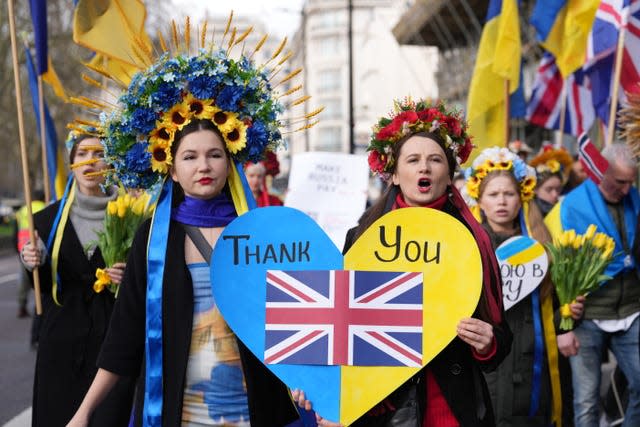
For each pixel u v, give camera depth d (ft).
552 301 29.22
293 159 49.01
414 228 18.53
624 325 31.86
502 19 43.83
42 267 28.96
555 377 27.89
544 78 55.31
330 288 18.38
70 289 28.32
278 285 18.35
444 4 123.54
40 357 27.66
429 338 18.31
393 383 18.25
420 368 18.26
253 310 18.34
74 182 29.78
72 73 152.25
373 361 18.31
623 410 36.24
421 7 132.46
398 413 18.74
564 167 48.01
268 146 20.42
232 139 19.31
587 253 28.43
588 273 28.27
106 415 23.56
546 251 29.45
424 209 18.52
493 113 45.39
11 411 40.78
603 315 31.83
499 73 43.60
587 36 45.32
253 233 18.48
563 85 53.88
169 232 18.85
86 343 27.53
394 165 20.11
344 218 47.93
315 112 20.80
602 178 32.30
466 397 18.74
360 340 18.31
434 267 18.43
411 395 18.71
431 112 19.86
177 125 18.90
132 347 18.63
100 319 27.84
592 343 31.96
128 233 27.68
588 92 52.03
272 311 18.33
